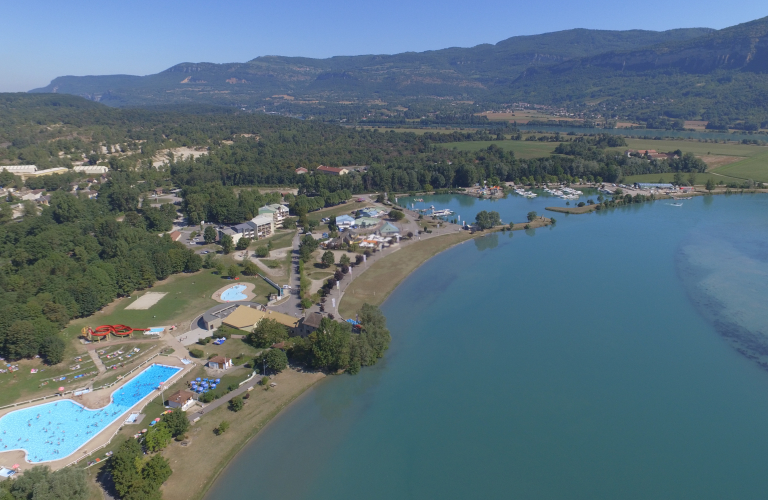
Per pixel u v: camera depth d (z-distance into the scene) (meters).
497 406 146.25
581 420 139.38
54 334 171.88
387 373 163.75
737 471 119.88
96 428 133.38
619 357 170.38
